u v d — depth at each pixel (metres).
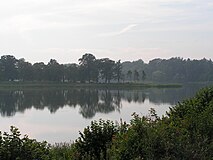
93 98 61.59
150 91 84.62
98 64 113.31
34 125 30.09
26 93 73.69
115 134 6.92
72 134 25.61
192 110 8.45
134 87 104.69
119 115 36.53
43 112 40.56
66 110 42.81
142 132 5.96
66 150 7.50
